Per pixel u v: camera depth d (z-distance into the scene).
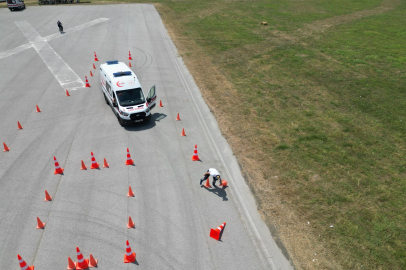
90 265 8.95
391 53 29.11
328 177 12.89
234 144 15.16
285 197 11.86
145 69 24.19
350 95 20.69
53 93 19.75
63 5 45.81
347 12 46.34
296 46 31.20
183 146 14.95
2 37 30.48
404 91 21.39
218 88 21.31
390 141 15.57
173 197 11.79
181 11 45.09
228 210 11.31
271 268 9.24
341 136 15.86
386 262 9.38
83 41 30.22
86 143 14.83
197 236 10.16
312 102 19.58
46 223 10.34
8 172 12.68
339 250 9.74
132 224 10.34
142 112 15.85
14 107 17.83
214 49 29.56
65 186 12.05
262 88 21.45
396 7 49.47
